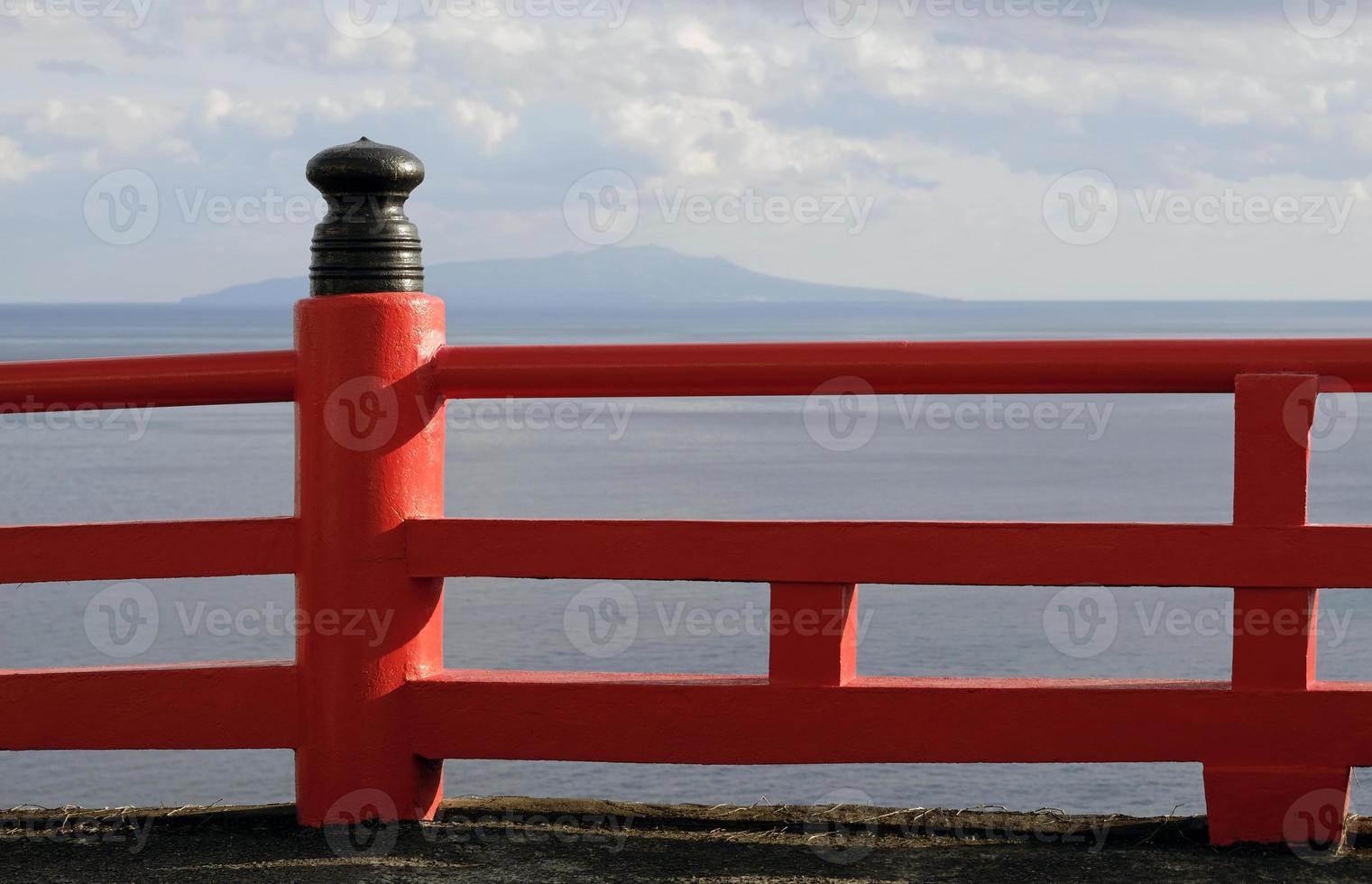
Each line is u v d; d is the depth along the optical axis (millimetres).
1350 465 48344
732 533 3031
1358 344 2873
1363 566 2867
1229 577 2910
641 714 3098
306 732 3137
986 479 45750
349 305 3051
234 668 3139
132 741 3146
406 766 3150
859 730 3043
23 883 2912
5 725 3152
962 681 3084
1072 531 2939
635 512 37594
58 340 151250
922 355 2953
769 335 177875
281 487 43062
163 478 45625
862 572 2998
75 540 3080
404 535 3100
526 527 3062
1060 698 3008
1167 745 2986
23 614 23031
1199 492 42219
